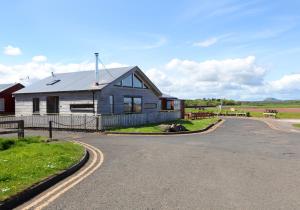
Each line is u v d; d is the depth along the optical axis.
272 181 7.78
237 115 53.56
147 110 30.58
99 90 23.98
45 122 24.80
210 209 5.72
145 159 10.96
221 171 8.95
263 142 16.14
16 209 5.77
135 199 6.30
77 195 6.61
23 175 7.81
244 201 6.18
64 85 27.34
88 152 12.70
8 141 13.44
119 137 18.52
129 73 27.67
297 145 14.90
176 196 6.50
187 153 12.30
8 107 37.09
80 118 22.95
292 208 5.79
